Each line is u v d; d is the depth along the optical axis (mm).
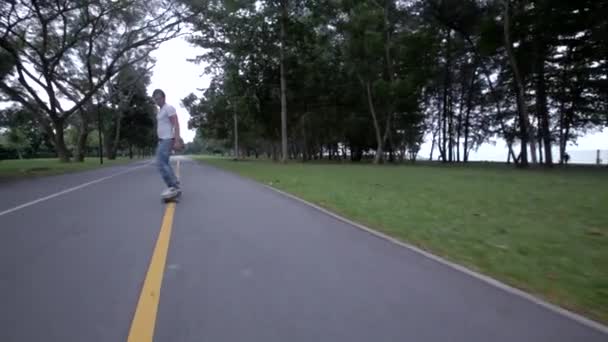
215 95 45219
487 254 4902
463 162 45688
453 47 39875
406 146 56031
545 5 26625
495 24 29547
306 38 37562
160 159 8875
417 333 2840
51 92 36188
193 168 25594
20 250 4883
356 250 5086
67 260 4488
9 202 8906
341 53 39938
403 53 36156
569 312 3242
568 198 9875
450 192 11211
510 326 2973
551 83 33750
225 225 6480
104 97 51781
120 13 32781
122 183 13680
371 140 50906
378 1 35094
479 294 3617
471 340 2744
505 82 37344
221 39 36438
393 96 36000
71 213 7465
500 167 30719
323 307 3279
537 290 3723
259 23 35469
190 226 6359
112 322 2969
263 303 3344
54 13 29297
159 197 9820
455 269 4344
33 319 3008
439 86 45312
